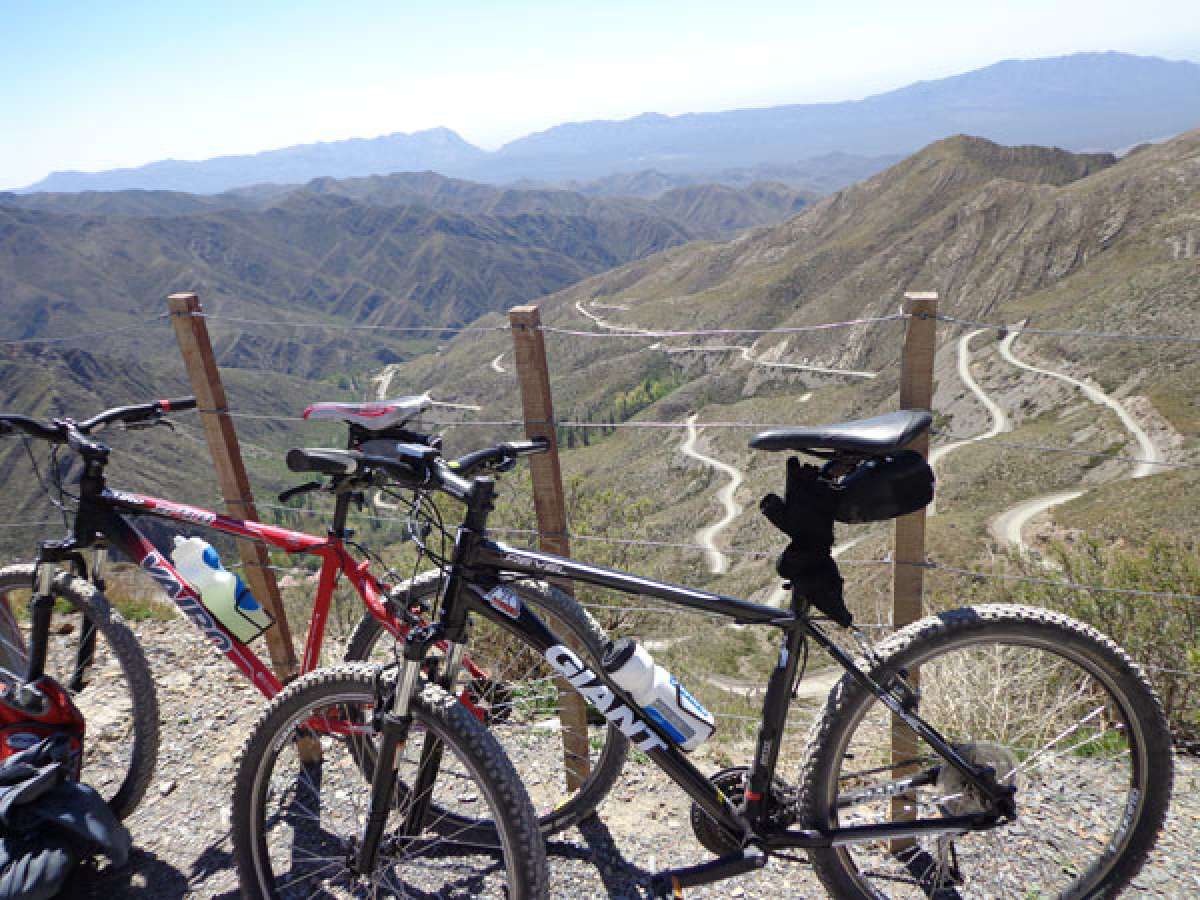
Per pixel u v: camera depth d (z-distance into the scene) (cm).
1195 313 10744
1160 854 254
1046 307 14338
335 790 304
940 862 233
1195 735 336
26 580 304
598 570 214
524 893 206
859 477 198
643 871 270
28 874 247
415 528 224
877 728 346
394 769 217
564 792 308
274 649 342
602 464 14350
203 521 278
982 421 9950
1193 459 6856
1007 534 4912
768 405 14375
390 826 239
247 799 236
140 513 288
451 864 266
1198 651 342
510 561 216
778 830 223
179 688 410
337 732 242
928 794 230
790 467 206
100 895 274
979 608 216
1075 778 244
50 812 262
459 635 221
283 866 272
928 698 324
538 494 284
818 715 224
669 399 18788
